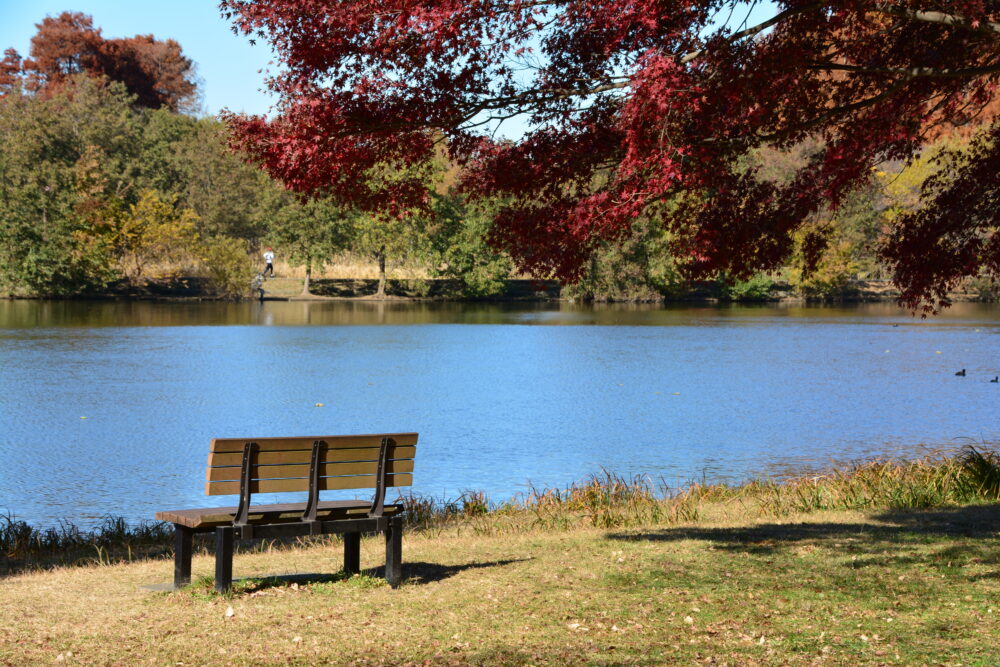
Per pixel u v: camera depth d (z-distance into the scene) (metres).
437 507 14.71
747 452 19.73
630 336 49.28
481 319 61.62
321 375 32.19
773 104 9.02
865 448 20.20
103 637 6.32
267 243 84.56
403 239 81.75
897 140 11.16
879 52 10.16
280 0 8.38
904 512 12.05
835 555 8.84
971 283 87.81
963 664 5.61
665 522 12.09
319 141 8.70
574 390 29.02
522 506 14.74
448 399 27.12
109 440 20.34
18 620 6.79
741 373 33.41
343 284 89.88
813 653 5.87
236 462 7.44
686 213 10.64
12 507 14.72
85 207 74.00
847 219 76.12
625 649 5.97
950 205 11.11
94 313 59.94
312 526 7.61
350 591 7.62
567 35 9.25
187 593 7.50
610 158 9.77
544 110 9.46
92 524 13.74
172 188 88.12
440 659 5.84
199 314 61.50
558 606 7.04
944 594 7.28
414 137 9.38
